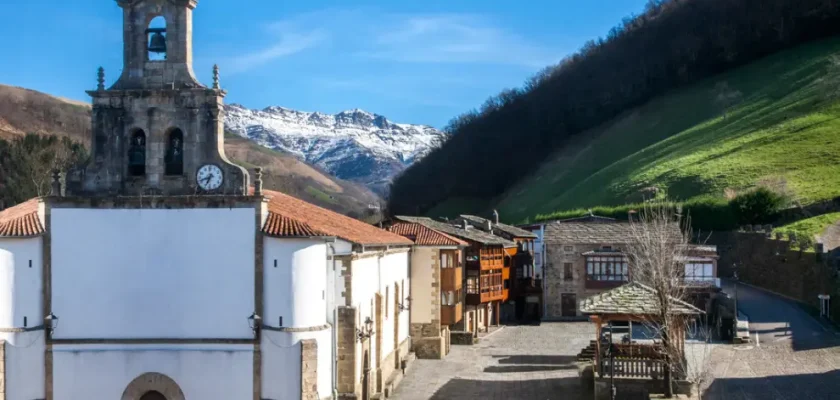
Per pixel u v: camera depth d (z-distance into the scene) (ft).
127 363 135.13
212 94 137.39
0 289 132.67
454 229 268.00
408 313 217.56
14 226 135.23
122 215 136.46
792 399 150.61
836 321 221.05
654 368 151.53
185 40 139.23
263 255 135.13
